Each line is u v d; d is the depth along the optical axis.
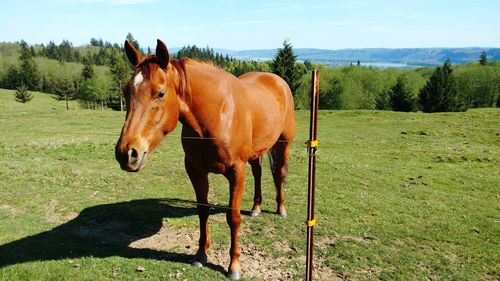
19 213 6.54
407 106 47.09
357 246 5.49
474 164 11.66
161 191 7.89
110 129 19.31
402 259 5.16
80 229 5.91
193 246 5.41
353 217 6.66
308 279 3.76
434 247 5.60
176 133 16.81
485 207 7.52
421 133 18.12
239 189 4.43
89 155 11.44
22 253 4.86
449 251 5.49
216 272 4.66
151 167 9.98
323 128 20.80
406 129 19.59
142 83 3.41
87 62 83.00
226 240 5.53
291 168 10.23
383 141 16.05
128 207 6.85
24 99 63.31
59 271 4.36
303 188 8.32
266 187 8.34
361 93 56.38
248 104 4.50
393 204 7.45
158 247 5.36
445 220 6.67
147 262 4.76
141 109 3.41
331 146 14.69
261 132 4.85
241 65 77.88
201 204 4.68
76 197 7.37
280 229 6.02
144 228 6.00
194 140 4.13
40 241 5.30
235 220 4.46
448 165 11.48
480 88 55.72
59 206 6.86
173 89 3.68
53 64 97.75
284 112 5.84
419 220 6.66
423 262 5.12
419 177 9.80
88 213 6.55
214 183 8.54
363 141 16.11
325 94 56.00
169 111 3.63
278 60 42.03
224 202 7.35
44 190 7.77
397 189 8.58
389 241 5.73
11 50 125.31
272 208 6.97
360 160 11.91
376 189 8.52
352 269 4.86
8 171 9.09
